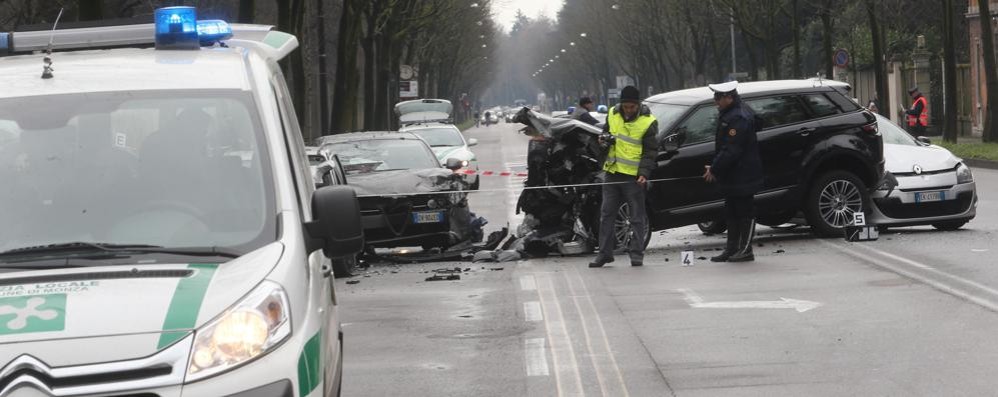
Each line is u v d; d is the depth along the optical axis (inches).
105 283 478.6
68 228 521.0
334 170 1541.6
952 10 4104.3
